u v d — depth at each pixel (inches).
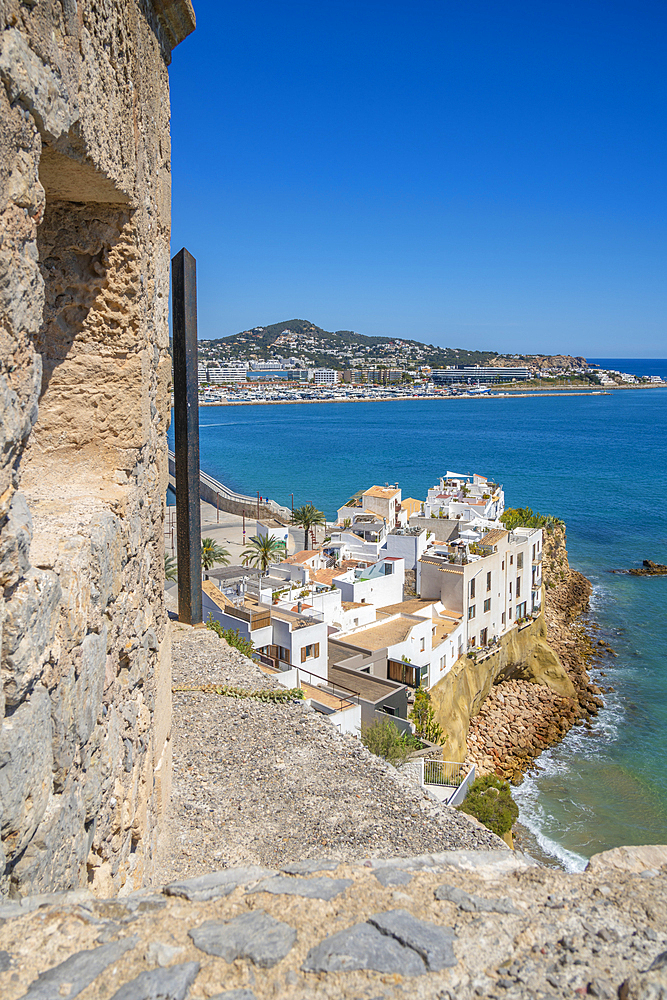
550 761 1633.9
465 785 1116.5
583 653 2258.9
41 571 159.8
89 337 256.8
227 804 408.8
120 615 242.4
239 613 1369.3
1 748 132.3
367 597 1943.9
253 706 534.6
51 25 157.8
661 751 1673.2
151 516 314.3
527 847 1301.7
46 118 155.5
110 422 259.0
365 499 3346.5
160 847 334.3
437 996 116.4
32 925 129.3
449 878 158.1
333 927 134.4
